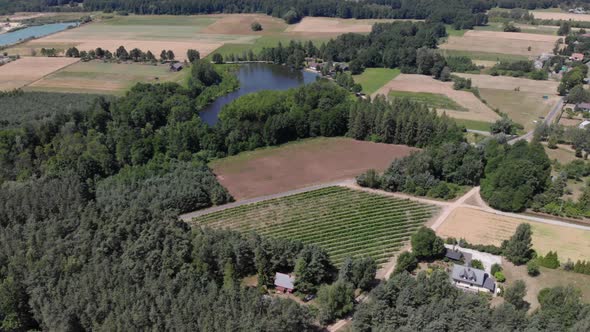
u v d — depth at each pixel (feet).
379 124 613.52
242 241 354.33
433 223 430.61
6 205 371.76
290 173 541.75
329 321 314.35
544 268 363.35
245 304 285.23
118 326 276.21
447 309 282.56
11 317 300.61
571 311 279.49
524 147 506.48
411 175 496.64
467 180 498.69
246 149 606.96
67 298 294.87
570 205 443.32
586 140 560.61
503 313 275.18
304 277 340.18
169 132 590.55
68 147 542.98
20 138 553.23
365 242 404.36
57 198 384.27
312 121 638.12
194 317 280.51
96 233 340.59
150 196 449.48
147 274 311.88
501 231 416.26
